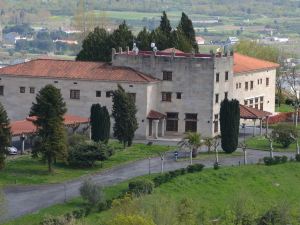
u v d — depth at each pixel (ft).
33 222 647.15
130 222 585.63
